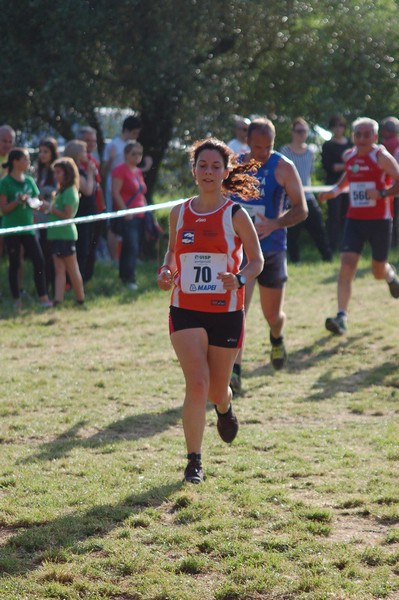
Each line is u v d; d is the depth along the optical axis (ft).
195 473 31.01
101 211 74.08
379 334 56.13
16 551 25.98
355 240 55.52
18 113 86.12
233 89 90.27
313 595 23.06
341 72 96.27
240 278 29.40
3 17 81.30
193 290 30.32
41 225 61.87
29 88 84.43
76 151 68.03
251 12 87.86
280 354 46.73
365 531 27.17
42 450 35.22
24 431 37.99
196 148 30.48
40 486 30.81
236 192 32.24
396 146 82.84
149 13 83.76
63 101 82.79
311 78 95.20
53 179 66.90
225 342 30.66
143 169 82.07
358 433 37.11
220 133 89.15
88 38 83.10
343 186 56.03
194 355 30.17
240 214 30.27
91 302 67.72
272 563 24.73
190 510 28.35
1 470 32.68
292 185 42.11
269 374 47.88
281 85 95.96
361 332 57.00
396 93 97.40
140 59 84.02
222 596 23.20
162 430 38.37
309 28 94.12
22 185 64.18
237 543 25.95
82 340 56.54
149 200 92.12
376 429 37.81
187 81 86.28
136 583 23.91
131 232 73.56
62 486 30.89
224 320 30.50
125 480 31.48
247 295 42.91
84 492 30.22
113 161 79.56
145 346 54.75
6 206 63.87
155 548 25.93
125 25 84.12
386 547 25.93
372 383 45.80
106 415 40.47
